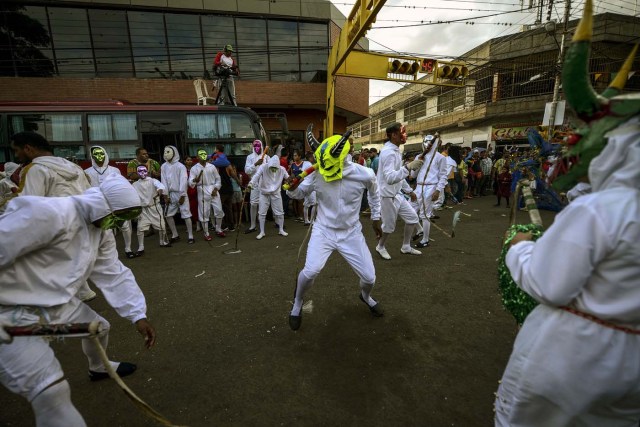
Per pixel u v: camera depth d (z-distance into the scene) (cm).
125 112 760
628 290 95
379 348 272
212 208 699
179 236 701
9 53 1167
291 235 677
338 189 284
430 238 612
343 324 311
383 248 493
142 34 1254
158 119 775
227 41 1336
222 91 974
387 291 379
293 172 844
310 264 285
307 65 1440
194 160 793
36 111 727
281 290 392
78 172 260
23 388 144
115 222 174
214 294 386
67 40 1203
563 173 121
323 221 298
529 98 1788
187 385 235
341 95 1494
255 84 1370
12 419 210
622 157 95
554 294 100
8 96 1161
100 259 192
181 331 307
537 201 200
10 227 139
